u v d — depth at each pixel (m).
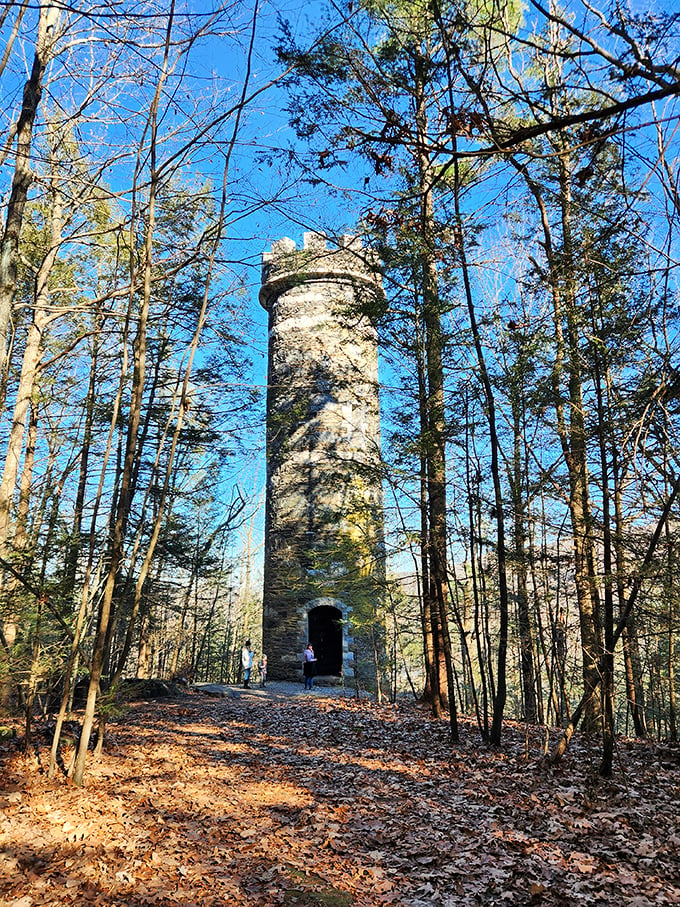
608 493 7.59
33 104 6.71
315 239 20.41
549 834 5.65
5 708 8.93
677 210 3.56
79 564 7.84
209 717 12.46
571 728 8.16
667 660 11.24
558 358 8.92
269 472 20.84
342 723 11.67
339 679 18.48
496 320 9.21
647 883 4.59
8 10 4.29
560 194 7.18
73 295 12.74
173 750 9.09
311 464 19.64
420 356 11.09
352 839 5.64
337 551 13.99
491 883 4.62
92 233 9.34
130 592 9.52
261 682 17.95
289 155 6.48
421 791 7.10
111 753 8.46
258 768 8.23
